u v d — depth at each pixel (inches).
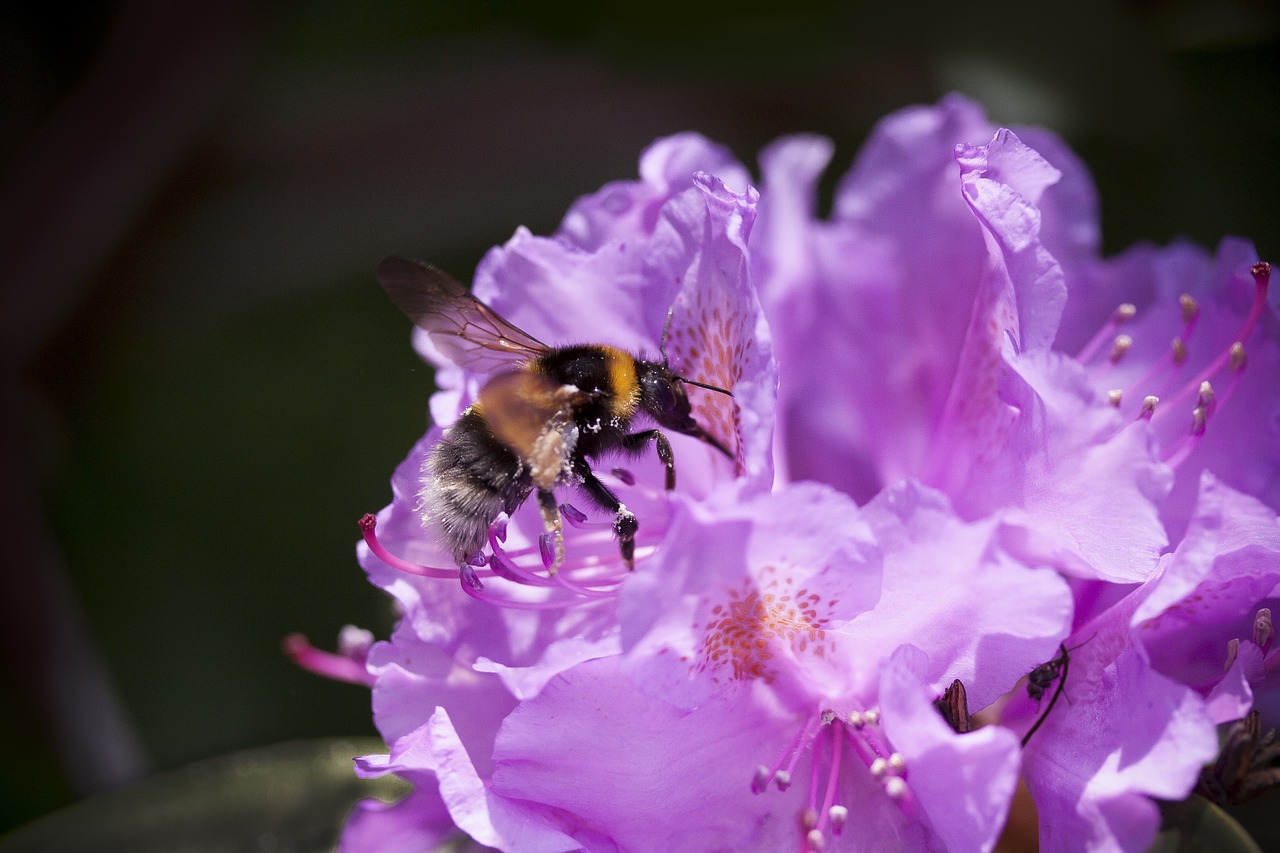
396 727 10.6
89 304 16.8
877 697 10.4
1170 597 9.9
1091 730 10.2
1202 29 13.7
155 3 14.9
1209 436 10.7
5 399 15.8
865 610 10.1
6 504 15.1
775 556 9.9
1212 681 10.4
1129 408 10.9
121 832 12.2
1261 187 14.7
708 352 10.6
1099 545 10.1
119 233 15.9
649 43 13.9
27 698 14.9
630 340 10.9
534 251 10.9
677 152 11.1
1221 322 10.8
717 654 10.2
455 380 11.1
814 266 11.7
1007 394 10.4
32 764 14.9
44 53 15.7
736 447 10.6
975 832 9.8
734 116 16.4
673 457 10.9
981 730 9.8
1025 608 10.0
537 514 10.9
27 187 15.4
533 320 10.9
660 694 10.1
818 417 11.5
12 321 15.9
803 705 10.4
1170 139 14.6
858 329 11.6
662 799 10.3
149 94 15.1
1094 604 10.4
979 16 13.6
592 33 13.9
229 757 12.3
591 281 10.9
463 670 10.6
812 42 13.8
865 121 16.0
